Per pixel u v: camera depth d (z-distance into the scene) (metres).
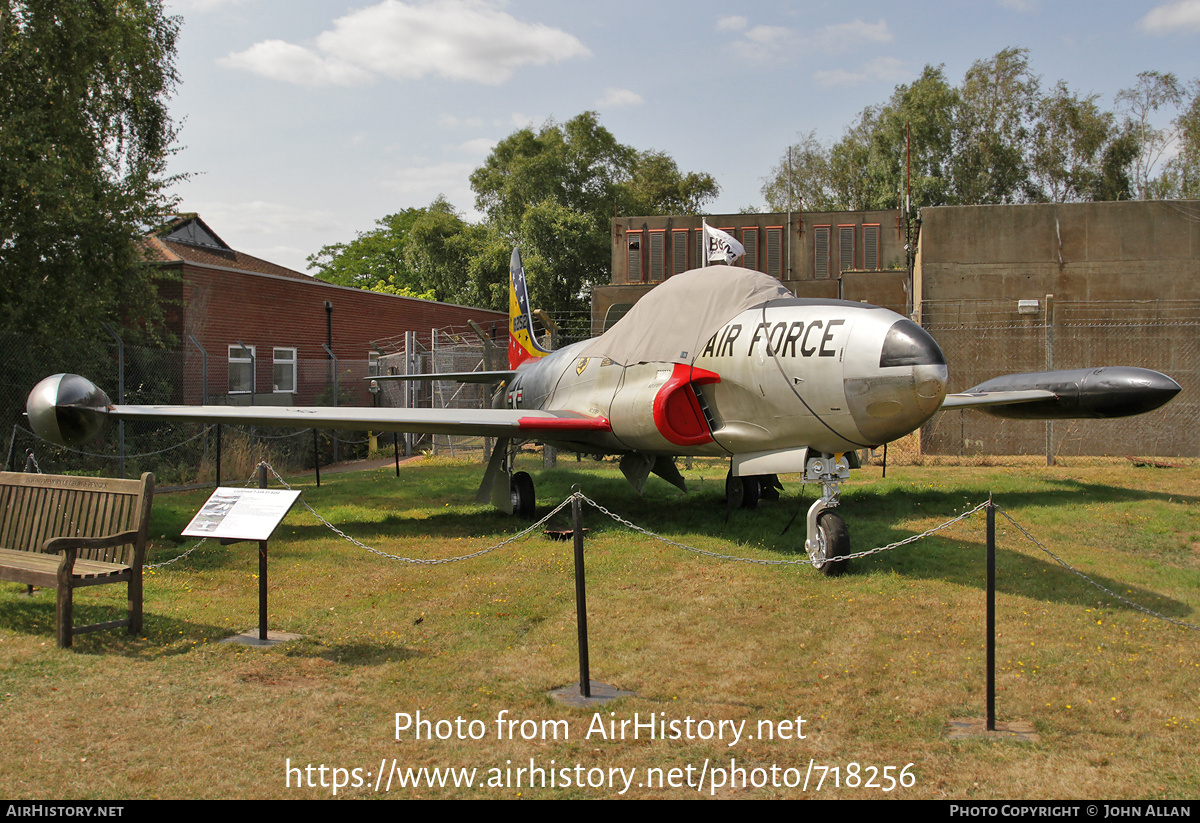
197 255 27.09
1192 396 15.50
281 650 5.03
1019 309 16.11
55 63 13.23
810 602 6.01
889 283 21.09
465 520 10.08
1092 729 3.83
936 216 16.52
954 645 5.02
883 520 9.30
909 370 6.37
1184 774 3.38
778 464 7.58
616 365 9.53
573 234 40.91
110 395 14.82
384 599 6.18
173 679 4.53
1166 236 15.83
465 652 4.97
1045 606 5.85
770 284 8.29
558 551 7.92
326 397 21.94
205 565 7.40
